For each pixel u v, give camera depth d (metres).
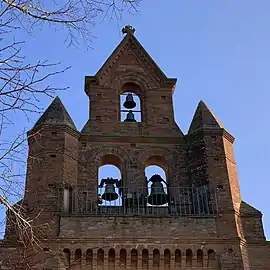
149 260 25.88
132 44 35.94
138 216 26.95
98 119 32.31
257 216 28.09
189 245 26.20
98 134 31.27
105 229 26.39
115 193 28.72
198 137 31.00
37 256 24.75
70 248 25.61
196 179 29.48
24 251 17.50
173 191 29.22
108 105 33.12
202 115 32.28
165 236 26.39
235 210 27.78
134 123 32.38
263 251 26.86
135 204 28.39
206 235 26.61
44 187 27.69
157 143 31.30
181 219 27.08
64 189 27.95
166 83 34.53
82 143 30.81
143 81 34.59
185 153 31.06
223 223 27.14
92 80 33.94
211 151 30.23
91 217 26.77
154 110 33.22
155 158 31.16
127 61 35.31
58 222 26.44
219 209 27.67
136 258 25.89
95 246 25.81
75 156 29.88
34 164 28.59
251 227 27.70
